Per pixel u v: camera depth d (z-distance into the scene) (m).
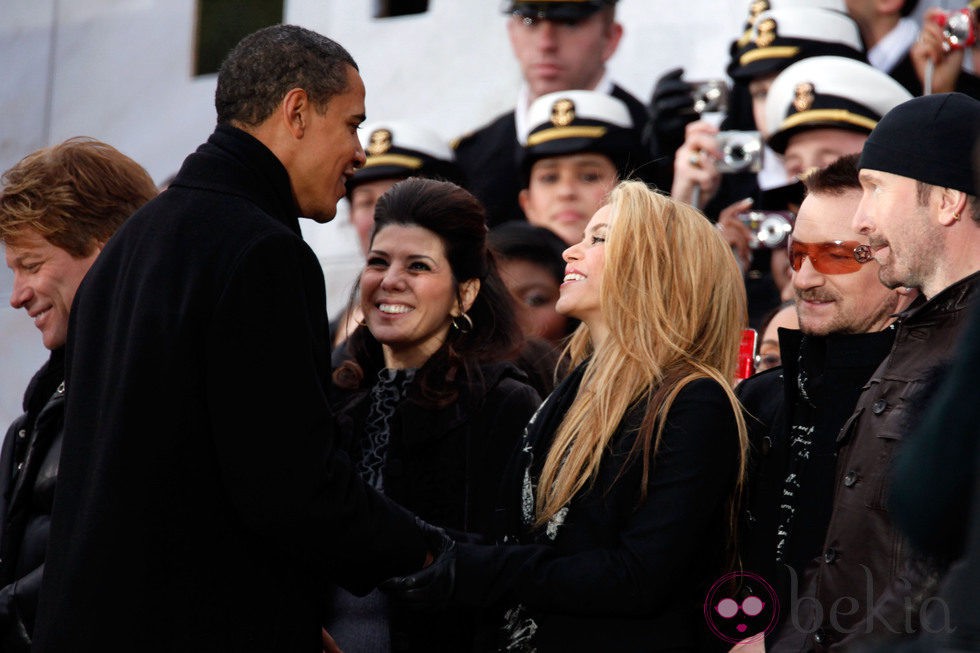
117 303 8.68
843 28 14.53
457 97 16.73
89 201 10.53
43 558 10.20
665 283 9.40
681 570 8.57
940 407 5.19
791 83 14.28
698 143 14.78
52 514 8.61
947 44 14.06
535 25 15.90
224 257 8.34
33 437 10.66
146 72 18.59
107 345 8.66
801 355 9.45
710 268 9.51
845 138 13.97
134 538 8.12
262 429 8.12
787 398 9.41
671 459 8.73
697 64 15.57
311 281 8.59
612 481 8.88
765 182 14.91
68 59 18.98
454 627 10.01
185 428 8.22
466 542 9.68
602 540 8.84
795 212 13.89
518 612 9.17
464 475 10.34
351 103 9.17
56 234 10.47
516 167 16.23
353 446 10.69
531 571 8.66
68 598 8.15
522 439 9.95
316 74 8.98
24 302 10.78
